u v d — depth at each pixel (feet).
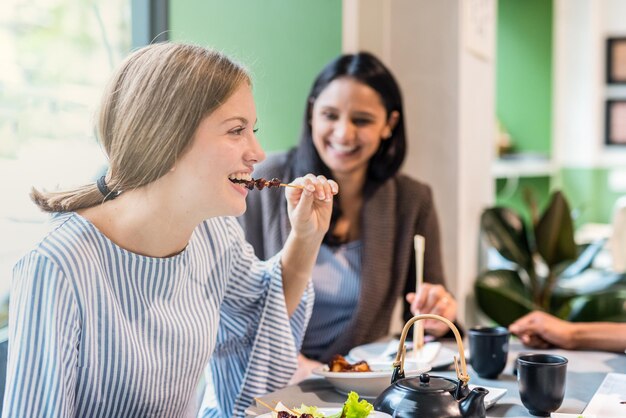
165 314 4.46
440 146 9.80
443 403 3.87
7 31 6.96
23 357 3.92
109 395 4.27
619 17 18.71
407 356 5.64
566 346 6.08
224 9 8.50
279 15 8.87
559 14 18.56
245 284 5.36
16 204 7.05
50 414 3.89
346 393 4.90
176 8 8.16
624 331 6.04
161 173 4.16
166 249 4.43
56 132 7.39
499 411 4.56
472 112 10.43
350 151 7.06
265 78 8.93
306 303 5.56
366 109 7.01
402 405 3.91
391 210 7.38
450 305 6.29
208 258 4.94
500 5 18.43
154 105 4.10
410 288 7.64
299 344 5.59
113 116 4.22
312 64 8.97
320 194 5.23
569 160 19.04
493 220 11.02
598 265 14.89
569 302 11.21
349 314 7.16
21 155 7.11
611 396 4.70
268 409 4.67
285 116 9.07
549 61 18.17
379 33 9.83
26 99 7.15
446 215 9.85
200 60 4.17
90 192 4.36
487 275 10.80
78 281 4.06
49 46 7.32
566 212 11.33
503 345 5.22
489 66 11.39
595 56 18.57
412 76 9.84
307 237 5.38
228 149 4.19
